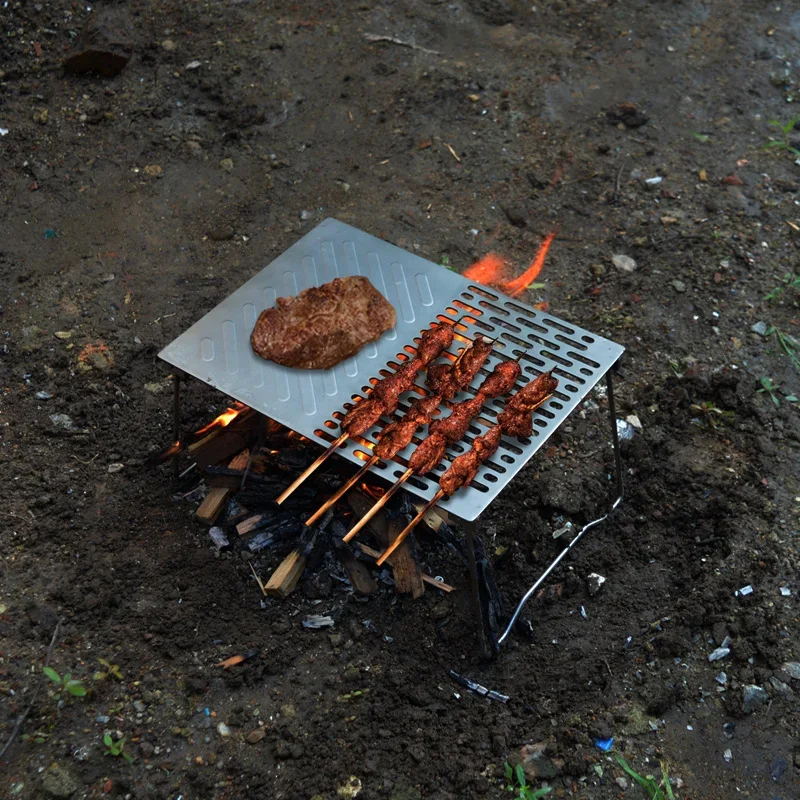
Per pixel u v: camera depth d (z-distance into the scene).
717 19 2.40
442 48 2.33
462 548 1.68
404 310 1.66
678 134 2.20
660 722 1.57
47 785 1.49
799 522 1.72
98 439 1.77
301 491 1.69
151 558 1.67
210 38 2.27
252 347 1.61
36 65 2.19
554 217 2.07
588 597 1.67
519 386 1.60
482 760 1.54
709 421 1.82
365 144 2.16
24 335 1.86
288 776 1.53
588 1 2.42
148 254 1.98
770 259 2.01
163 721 1.55
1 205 2.02
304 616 1.64
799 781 1.53
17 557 1.66
